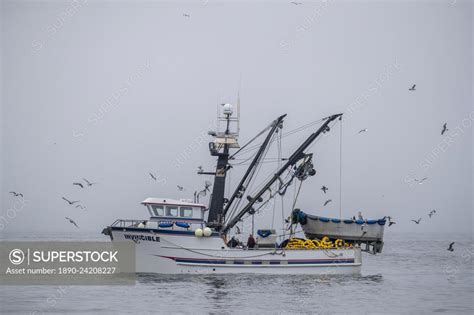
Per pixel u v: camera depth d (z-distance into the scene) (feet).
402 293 452.76
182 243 446.60
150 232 448.24
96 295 412.36
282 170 483.92
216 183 482.28
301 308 373.81
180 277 447.01
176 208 458.50
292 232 493.36
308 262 469.57
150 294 404.77
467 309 393.70
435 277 577.02
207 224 469.16
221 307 368.27
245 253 455.63
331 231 507.71
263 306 374.63
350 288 453.58
